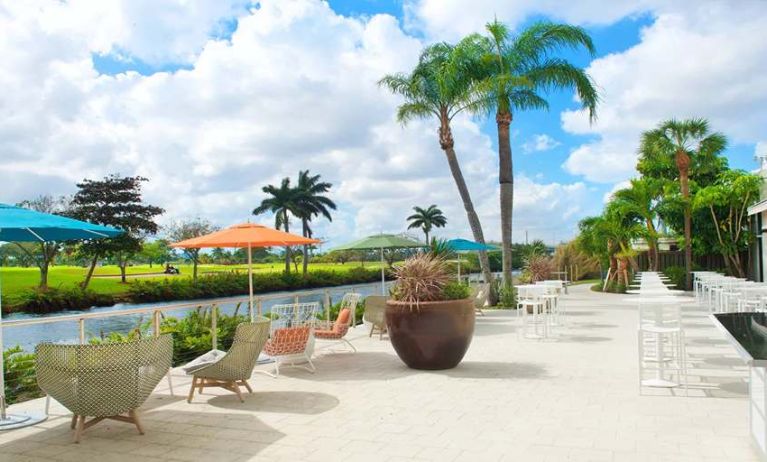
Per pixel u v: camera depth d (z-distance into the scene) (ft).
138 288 138.51
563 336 35.27
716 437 15.15
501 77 52.26
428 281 25.11
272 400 20.34
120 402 15.97
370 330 38.29
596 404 18.83
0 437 16.55
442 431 16.29
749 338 11.90
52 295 122.52
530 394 20.43
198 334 31.27
